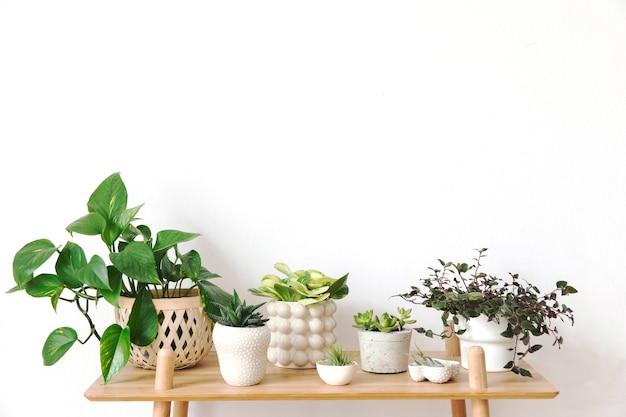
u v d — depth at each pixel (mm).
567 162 1524
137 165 1520
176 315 1280
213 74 1524
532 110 1527
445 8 1533
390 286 1521
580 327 1520
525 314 1243
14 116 1514
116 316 1321
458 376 1274
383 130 1524
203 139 1520
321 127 1524
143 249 1220
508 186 1521
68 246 1296
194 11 1527
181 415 1415
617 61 1528
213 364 1371
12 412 1505
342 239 1519
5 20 1518
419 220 1521
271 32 1528
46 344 1307
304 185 1521
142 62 1523
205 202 1519
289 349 1336
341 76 1527
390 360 1294
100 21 1524
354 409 1523
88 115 1520
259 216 1520
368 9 1531
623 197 1521
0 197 1509
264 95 1526
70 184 1516
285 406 1521
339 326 1521
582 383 1521
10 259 1507
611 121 1527
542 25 1522
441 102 1526
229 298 1349
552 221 1521
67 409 1510
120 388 1190
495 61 1531
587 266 1519
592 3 1526
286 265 1436
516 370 1258
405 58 1529
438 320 1519
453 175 1522
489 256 1519
